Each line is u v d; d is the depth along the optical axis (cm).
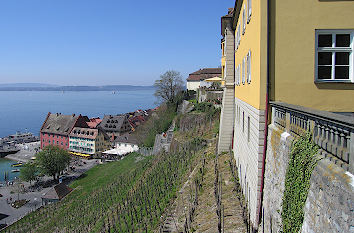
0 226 4688
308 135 596
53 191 5584
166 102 7012
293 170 648
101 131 9700
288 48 909
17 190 6419
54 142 10675
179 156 4000
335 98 911
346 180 422
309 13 902
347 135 447
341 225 432
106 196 4353
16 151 11025
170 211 2152
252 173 1091
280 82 917
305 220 579
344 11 898
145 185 3506
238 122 1834
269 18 909
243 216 1211
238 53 1842
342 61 924
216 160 2433
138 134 7675
